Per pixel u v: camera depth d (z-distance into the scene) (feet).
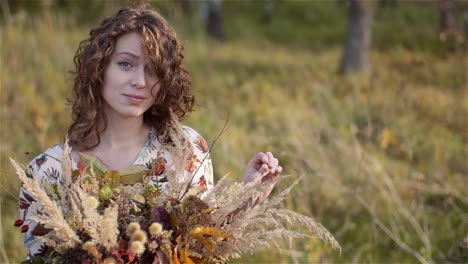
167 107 5.67
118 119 5.55
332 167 14.19
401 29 47.91
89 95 5.41
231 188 5.25
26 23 25.85
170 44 5.50
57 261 4.83
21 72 20.07
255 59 36.60
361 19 33.78
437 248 12.26
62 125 16.71
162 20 5.53
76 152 5.50
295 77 29.40
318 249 10.84
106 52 5.26
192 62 31.12
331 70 34.27
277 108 21.50
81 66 5.49
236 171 13.69
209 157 5.96
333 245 5.21
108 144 5.57
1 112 16.60
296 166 13.20
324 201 13.43
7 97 17.90
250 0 69.10
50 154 5.47
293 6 66.33
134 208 4.98
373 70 33.04
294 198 11.82
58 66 21.54
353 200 13.62
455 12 40.32
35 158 5.47
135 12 5.44
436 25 50.03
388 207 13.10
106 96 5.38
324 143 15.90
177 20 27.02
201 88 25.00
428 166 16.14
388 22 52.44
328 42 55.21
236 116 20.30
